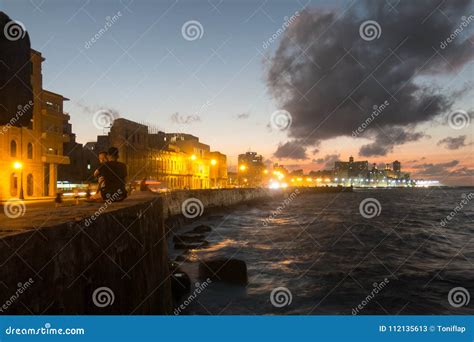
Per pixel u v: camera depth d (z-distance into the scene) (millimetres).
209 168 104188
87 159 64562
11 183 37875
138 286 8258
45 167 44500
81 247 5441
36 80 42406
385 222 55344
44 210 8594
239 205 86562
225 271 18703
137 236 8531
